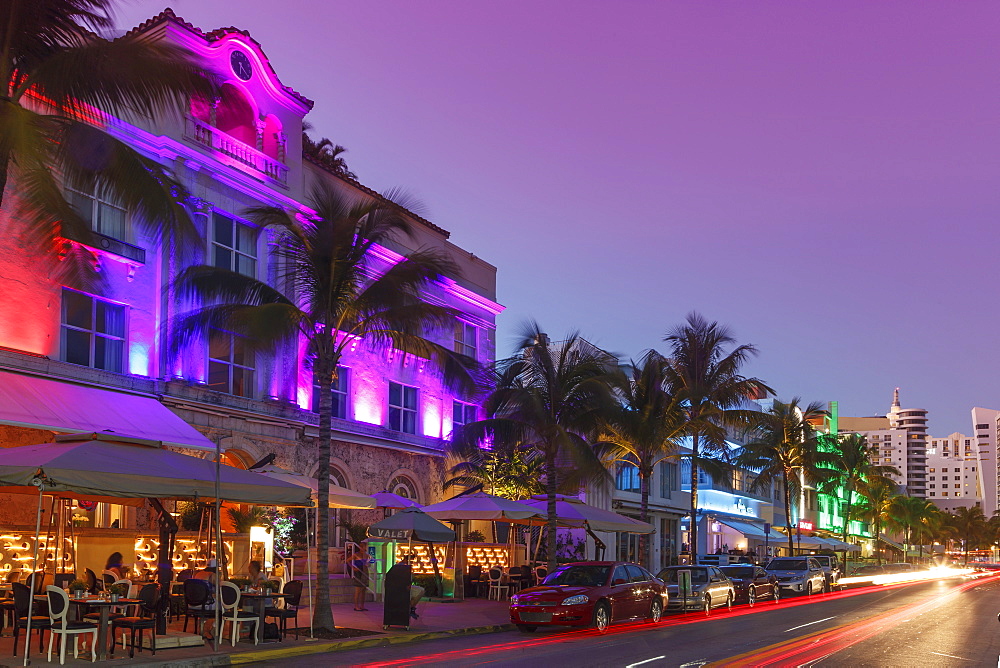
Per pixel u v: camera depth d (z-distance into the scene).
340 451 30.36
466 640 18.41
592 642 17.75
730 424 39.41
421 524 23.42
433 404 35.78
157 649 14.76
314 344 19.92
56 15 14.56
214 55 27.05
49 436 21.44
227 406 25.75
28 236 21.14
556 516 27.55
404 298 20.56
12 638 15.11
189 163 25.38
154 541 21.22
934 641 18.55
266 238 27.94
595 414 27.84
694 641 17.89
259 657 14.93
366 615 21.83
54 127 14.20
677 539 53.00
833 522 104.44
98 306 23.23
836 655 15.75
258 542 22.92
